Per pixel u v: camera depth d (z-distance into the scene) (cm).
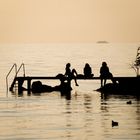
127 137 3581
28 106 5106
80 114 4575
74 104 5241
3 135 3666
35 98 5766
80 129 3872
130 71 9981
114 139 3525
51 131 3803
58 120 4269
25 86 7188
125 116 4431
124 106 5053
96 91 6481
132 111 4716
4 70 10825
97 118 4347
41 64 13188
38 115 4534
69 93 6281
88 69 6366
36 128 3922
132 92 6219
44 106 5106
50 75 9006
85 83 7788
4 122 4184
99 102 5375
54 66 12231
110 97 5825
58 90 6519
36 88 6512
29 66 12288
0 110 4844
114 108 4922
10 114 4600
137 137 3578
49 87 6538
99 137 3591
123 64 12681
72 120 4259
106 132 3753
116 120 4234
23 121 4231
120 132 3747
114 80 6334
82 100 5556
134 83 6259
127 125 4009
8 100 5588
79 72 10025
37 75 9038
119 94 6156
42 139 3531
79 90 6650
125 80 6300
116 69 10688
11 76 9100
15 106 5112
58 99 5672
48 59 16288
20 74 9488
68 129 3875
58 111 4766
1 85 7394
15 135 3666
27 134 3697
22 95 6072
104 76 6344
